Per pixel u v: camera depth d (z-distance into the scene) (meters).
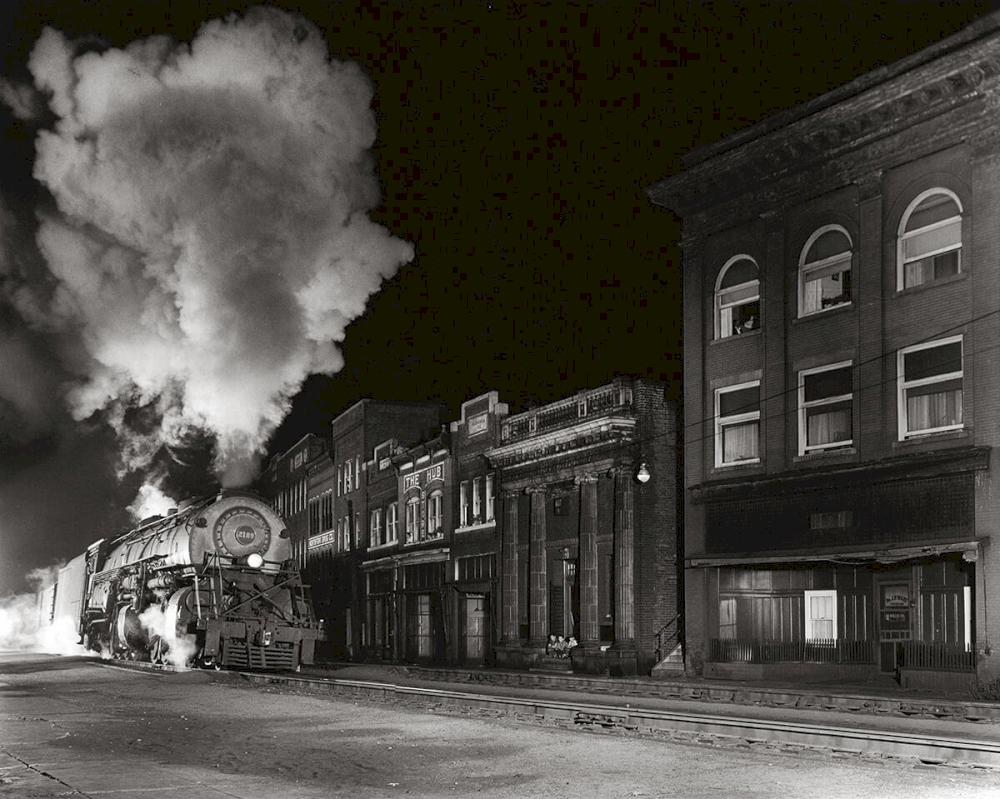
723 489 30.09
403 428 56.31
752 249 30.38
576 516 36.81
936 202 25.59
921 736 14.30
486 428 42.47
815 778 11.98
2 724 18.19
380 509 53.12
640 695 24.05
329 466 61.59
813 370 28.27
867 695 21.66
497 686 28.12
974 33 24.73
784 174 29.16
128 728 17.62
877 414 26.25
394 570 50.66
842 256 27.91
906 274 26.19
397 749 14.83
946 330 24.91
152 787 11.52
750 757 13.63
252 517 35.19
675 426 34.69
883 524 25.78
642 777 12.20
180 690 25.94
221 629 33.12
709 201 31.53
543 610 37.91
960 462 23.92
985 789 11.20
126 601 39.97
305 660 34.78
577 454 36.25
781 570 29.03
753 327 30.52
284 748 15.08
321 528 62.81
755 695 22.28
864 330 26.75
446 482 45.38
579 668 35.12
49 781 11.93
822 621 27.94
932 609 25.19
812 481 27.34
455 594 44.25
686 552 31.27
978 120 24.38
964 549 23.38
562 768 12.93
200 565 34.22
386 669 38.22
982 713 18.33
